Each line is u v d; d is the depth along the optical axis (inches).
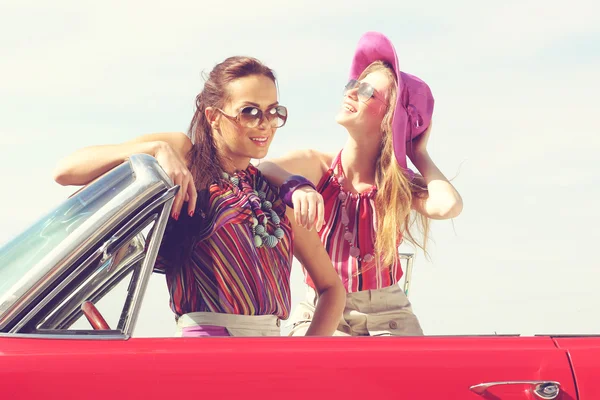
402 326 148.9
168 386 76.4
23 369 74.4
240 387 77.7
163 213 87.0
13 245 84.0
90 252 82.7
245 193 115.3
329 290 128.0
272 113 118.8
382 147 155.9
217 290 109.0
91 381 75.1
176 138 118.3
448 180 161.6
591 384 84.4
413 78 162.4
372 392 80.3
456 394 81.9
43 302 80.5
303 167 153.7
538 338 88.9
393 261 150.9
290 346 81.1
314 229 126.8
